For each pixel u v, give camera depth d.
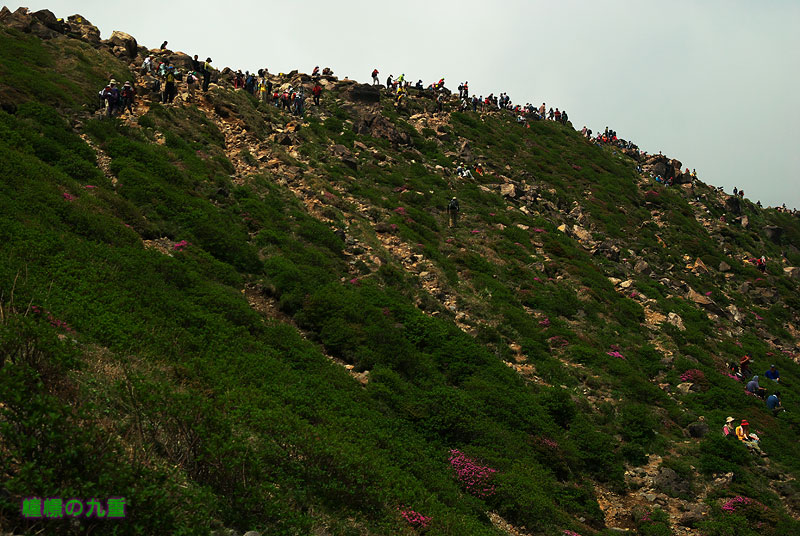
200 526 6.77
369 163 44.31
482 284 32.50
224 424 9.40
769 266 60.34
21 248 15.80
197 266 22.00
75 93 31.78
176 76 42.78
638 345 31.86
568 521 16.23
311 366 18.73
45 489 5.79
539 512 15.80
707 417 25.92
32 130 25.31
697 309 40.78
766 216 84.50
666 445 22.70
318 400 16.23
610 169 66.88
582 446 20.91
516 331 28.98
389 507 11.88
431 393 20.00
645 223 56.44
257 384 15.57
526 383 24.25
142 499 6.36
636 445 21.84
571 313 32.91
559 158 64.25
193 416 9.11
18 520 5.79
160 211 24.88
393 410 18.59
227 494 8.64
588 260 42.19
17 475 6.08
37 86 29.70
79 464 6.45
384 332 22.58
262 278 24.34
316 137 44.75
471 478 16.41
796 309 51.16
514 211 46.03
